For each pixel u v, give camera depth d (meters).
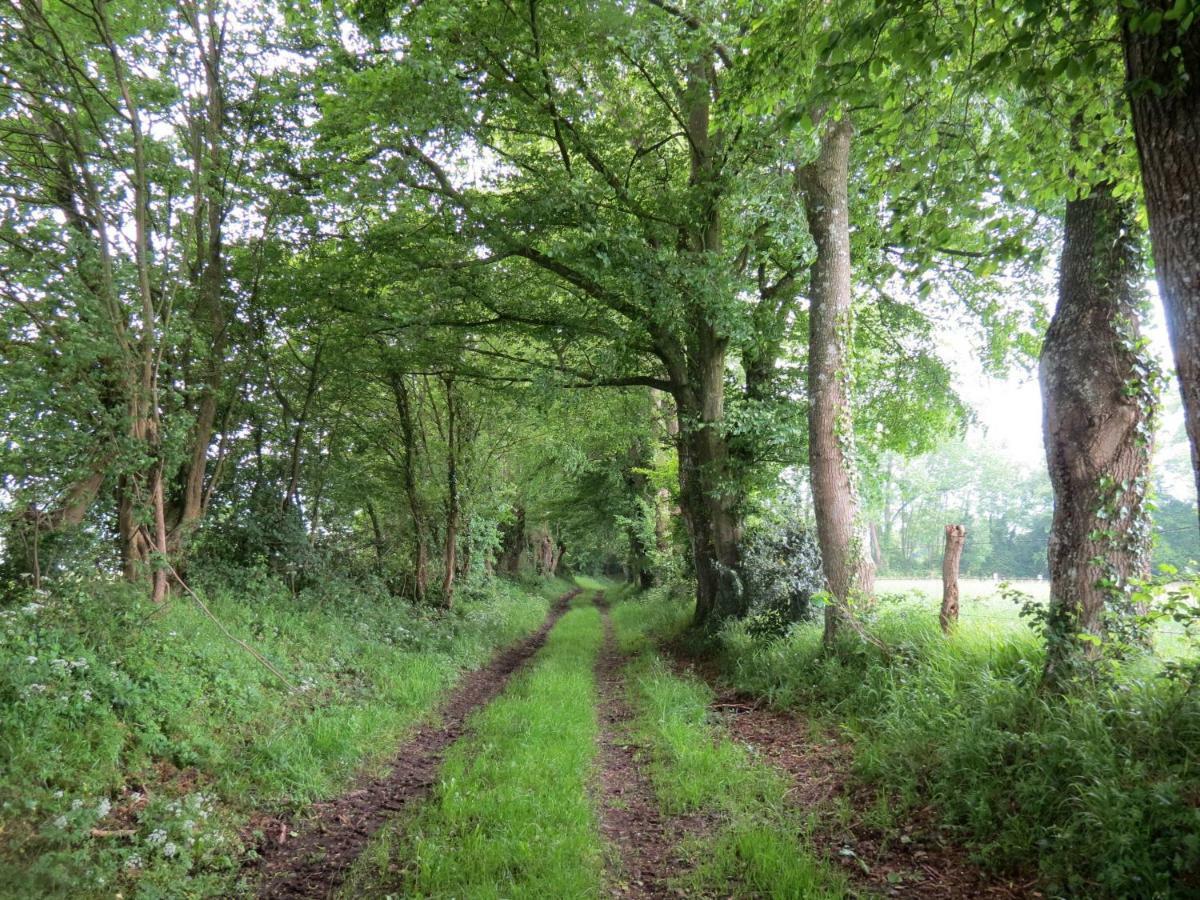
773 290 13.97
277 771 5.81
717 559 13.38
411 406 16.77
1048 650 5.54
